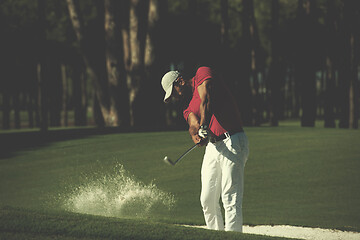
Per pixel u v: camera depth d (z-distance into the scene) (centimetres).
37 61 11644
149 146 5616
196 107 1683
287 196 3647
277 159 4906
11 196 3684
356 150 5256
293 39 12762
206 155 1725
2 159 5253
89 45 8056
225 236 1378
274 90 9044
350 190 3791
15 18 10369
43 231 1315
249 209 3253
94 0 9856
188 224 2677
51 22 10738
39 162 5034
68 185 3984
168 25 11419
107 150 5456
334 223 2788
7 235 1273
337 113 13162
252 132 6675
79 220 1420
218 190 1733
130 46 7962
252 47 10931
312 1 7956
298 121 14812
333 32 8962
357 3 8106
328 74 9094
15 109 13450
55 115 13575
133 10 7594
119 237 1303
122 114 7750
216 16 11975
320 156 4997
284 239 1430
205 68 1662
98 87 8006
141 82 7575
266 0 13025
